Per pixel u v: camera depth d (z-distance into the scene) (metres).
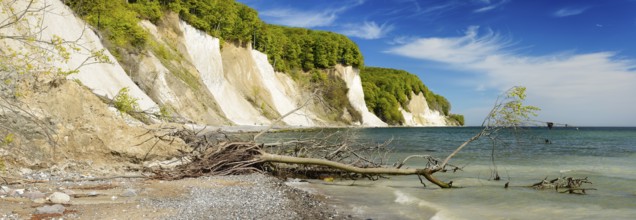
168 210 7.80
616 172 17.22
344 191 12.27
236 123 68.00
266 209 8.63
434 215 9.03
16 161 10.85
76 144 12.74
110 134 13.73
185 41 67.81
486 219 8.66
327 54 122.12
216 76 72.50
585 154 27.80
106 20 46.66
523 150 31.45
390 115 146.00
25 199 7.69
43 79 12.41
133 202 8.33
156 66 50.34
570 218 8.77
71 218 6.65
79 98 13.34
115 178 11.62
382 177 15.59
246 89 82.12
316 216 8.45
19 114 11.10
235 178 13.07
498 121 12.21
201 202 8.81
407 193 11.98
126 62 47.12
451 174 16.81
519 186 13.39
